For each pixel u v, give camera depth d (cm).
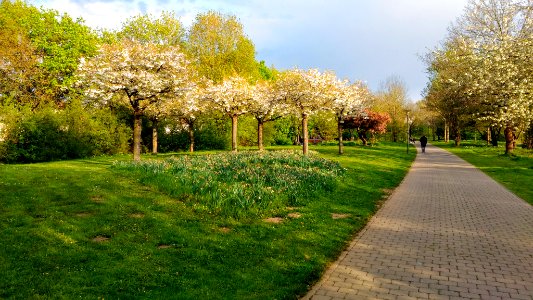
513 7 2077
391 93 7162
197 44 4366
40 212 962
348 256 745
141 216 973
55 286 579
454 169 2383
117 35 4344
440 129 8488
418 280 626
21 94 3312
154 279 615
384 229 948
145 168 1535
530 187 1641
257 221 984
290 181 1365
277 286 597
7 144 2653
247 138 4634
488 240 856
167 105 2988
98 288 577
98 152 3186
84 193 1164
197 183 1248
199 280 614
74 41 3694
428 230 941
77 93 3500
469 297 563
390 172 2122
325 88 2869
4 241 755
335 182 1530
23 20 3503
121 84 1977
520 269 677
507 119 2919
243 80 3177
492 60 2592
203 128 4238
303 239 838
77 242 775
